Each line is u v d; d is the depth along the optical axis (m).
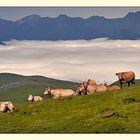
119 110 49.94
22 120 51.31
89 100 56.38
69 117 49.97
